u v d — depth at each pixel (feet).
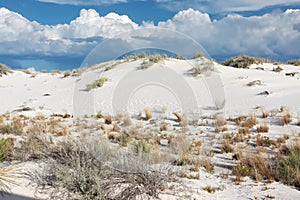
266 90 48.01
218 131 30.14
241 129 30.48
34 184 15.69
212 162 22.50
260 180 19.31
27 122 38.14
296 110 36.96
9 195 14.52
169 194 15.99
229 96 46.65
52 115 43.55
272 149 25.32
